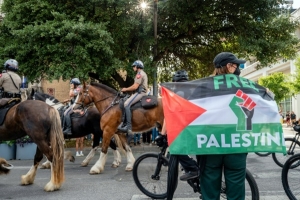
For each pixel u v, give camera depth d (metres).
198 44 18.12
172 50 17.80
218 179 2.89
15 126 6.00
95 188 6.03
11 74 6.38
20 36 12.14
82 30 11.86
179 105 2.96
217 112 2.87
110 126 7.84
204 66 19.36
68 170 8.34
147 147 13.25
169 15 14.76
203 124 2.86
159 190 5.21
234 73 3.12
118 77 16.38
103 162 7.88
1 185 6.41
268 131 2.85
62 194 5.58
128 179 6.94
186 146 2.84
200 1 14.05
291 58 16.42
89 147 13.88
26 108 5.85
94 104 8.48
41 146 5.77
